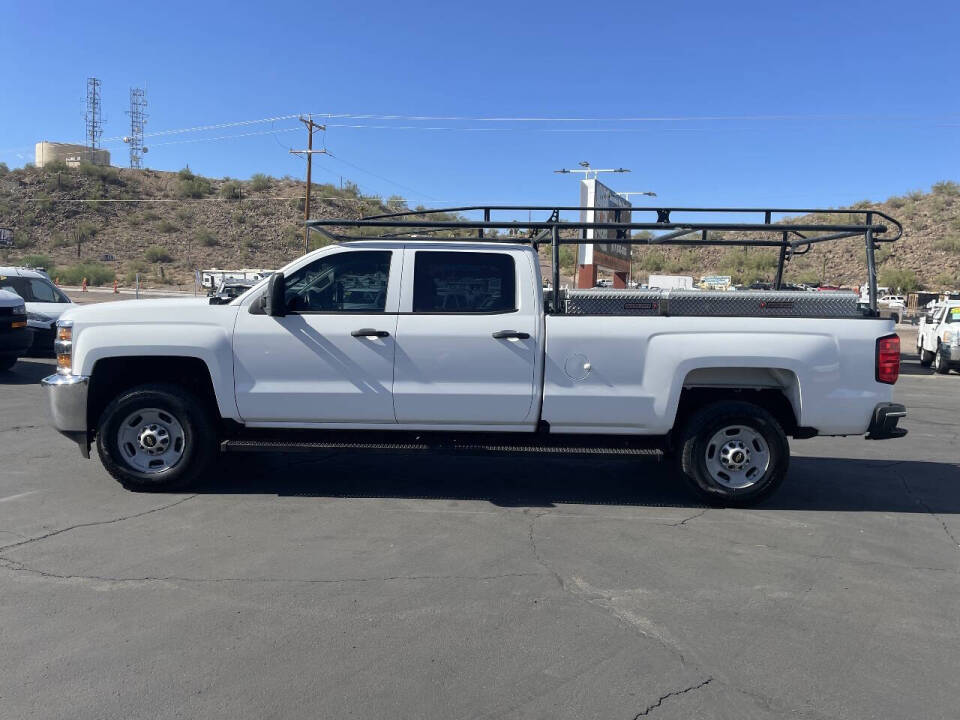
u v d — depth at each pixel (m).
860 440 10.06
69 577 4.76
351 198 82.81
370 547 5.39
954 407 13.88
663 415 6.32
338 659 3.81
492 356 6.29
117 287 54.03
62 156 100.81
